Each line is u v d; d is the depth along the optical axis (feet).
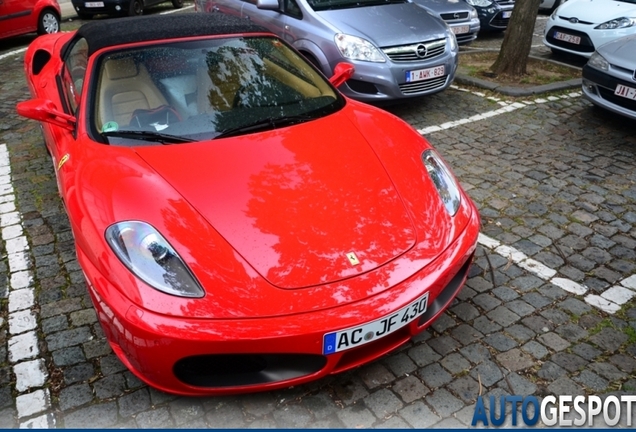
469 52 26.78
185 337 6.21
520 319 8.93
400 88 17.31
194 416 7.17
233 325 6.26
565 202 12.73
